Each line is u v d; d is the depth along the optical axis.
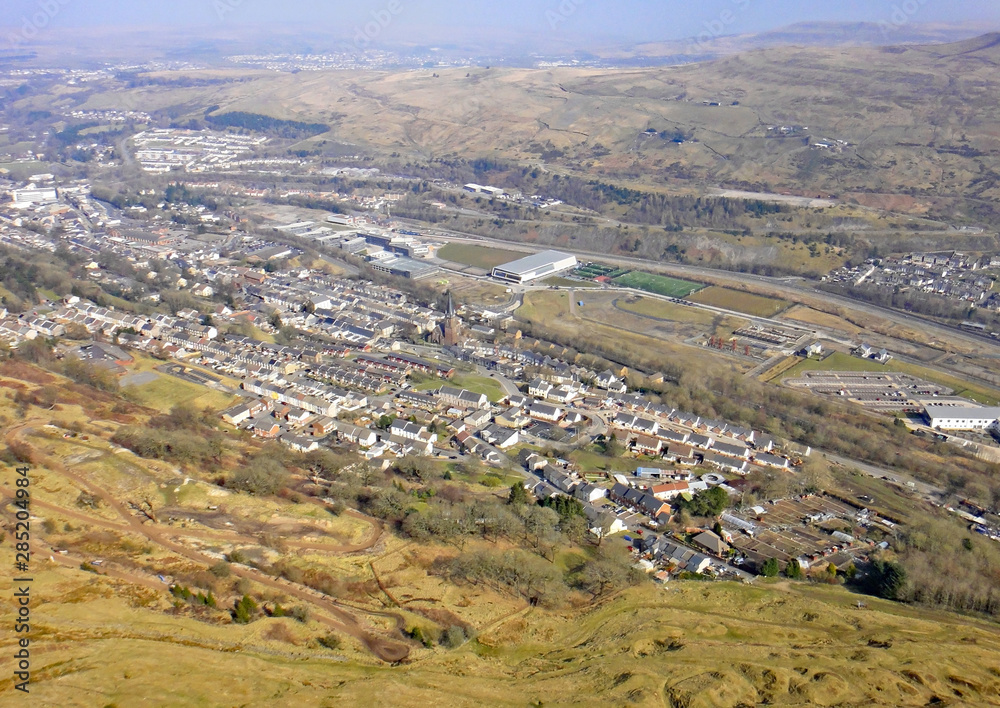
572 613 165.75
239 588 154.50
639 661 143.62
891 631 161.50
